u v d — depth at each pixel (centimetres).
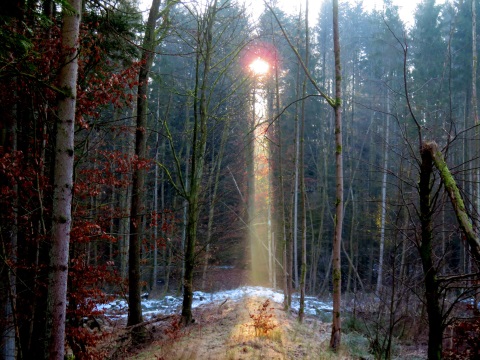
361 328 1034
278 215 2358
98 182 773
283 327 1005
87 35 694
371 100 2450
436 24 2142
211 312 1287
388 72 2539
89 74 764
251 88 1484
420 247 425
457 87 1795
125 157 798
